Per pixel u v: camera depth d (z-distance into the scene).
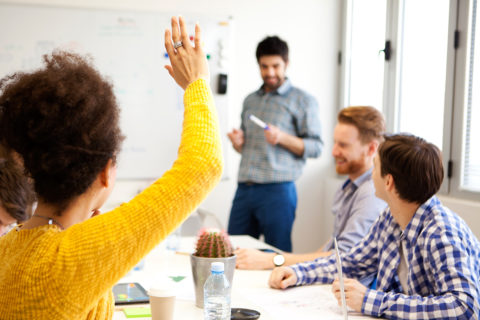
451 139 2.78
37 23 3.36
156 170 3.59
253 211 3.26
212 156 0.67
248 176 3.21
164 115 3.58
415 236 1.38
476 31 2.64
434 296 1.27
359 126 2.04
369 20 3.58
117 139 0.70
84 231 0.63
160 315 1.11
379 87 3.45
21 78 0.68
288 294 1.50
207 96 0.73
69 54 0.71
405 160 1.36
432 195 1.39
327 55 3.89
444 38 2.87
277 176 3.15
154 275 1.63
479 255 1.34
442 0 2.89
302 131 3.21
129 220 0.63
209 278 1.16
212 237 1.31
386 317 1.30
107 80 0.71
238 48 3.71
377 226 1.63
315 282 1.61
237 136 3.28
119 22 3.48
